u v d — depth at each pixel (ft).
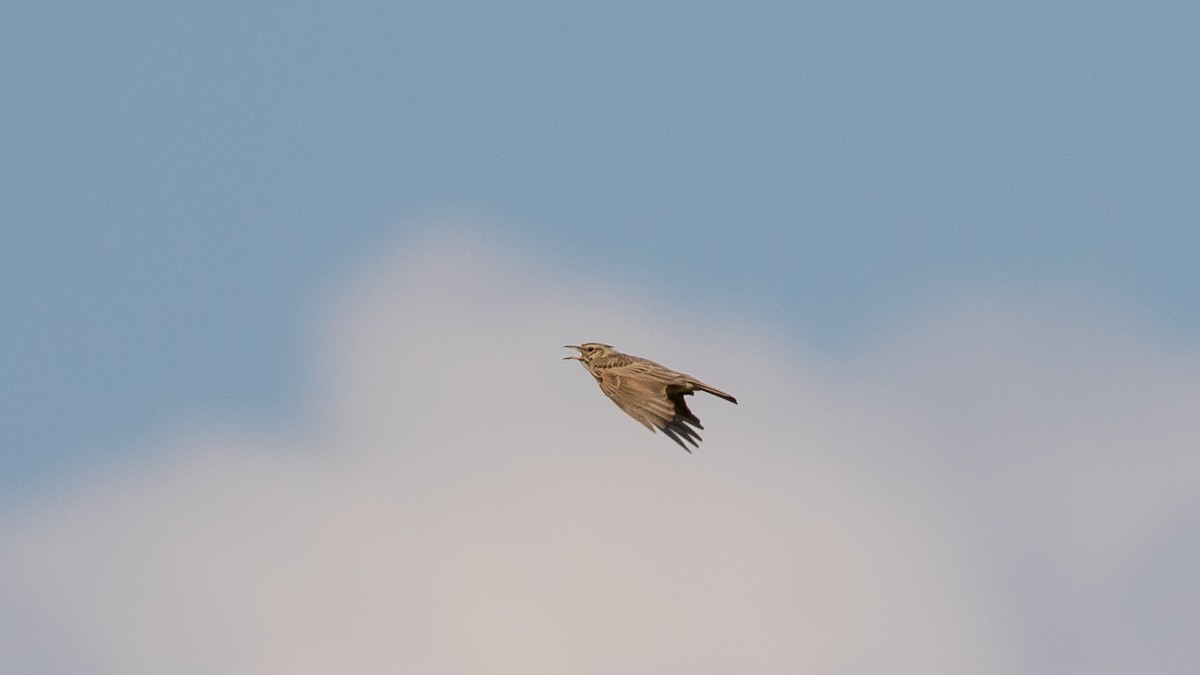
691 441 78.23
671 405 77.71
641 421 77.71
